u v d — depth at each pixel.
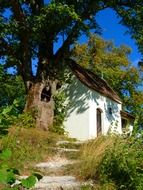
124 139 9.72
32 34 22.83
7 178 2.63
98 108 28.27
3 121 3.08
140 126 9.48
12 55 24.59
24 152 13.16
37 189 8.53
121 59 44.62
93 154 10.33
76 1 23.69
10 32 22.72
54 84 25.22
